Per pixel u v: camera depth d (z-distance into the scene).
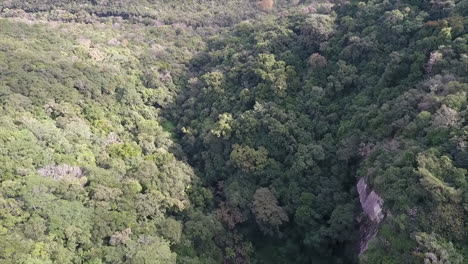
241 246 48.91
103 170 47.47
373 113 46.91
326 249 45.84
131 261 38.22
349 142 47.47
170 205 47.03
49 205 39.38
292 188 49.44
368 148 44.56
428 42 48.53
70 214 39.72
